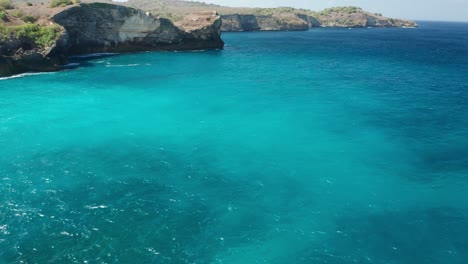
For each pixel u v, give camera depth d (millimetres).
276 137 45500
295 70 89688
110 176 35094
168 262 24594
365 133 47438
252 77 79375
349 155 41000
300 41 166125
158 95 62344
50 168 36156
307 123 50500
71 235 26641
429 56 122500
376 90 70000
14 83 65875
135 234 27062
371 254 26109
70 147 41125
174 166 37594
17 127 45812
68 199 31000
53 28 82188
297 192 33406
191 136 45281
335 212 30688
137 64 90062
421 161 39844
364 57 116688
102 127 47250
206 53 115938
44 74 73750
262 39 171750
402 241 27453
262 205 31281
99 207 30062
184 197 32031
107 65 86688
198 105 57406
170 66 89312
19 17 86062
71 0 102812
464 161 39844
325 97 63875
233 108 56312
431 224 29391
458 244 27203
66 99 58125
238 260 25141
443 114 55562
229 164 38375
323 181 35344
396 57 118125
